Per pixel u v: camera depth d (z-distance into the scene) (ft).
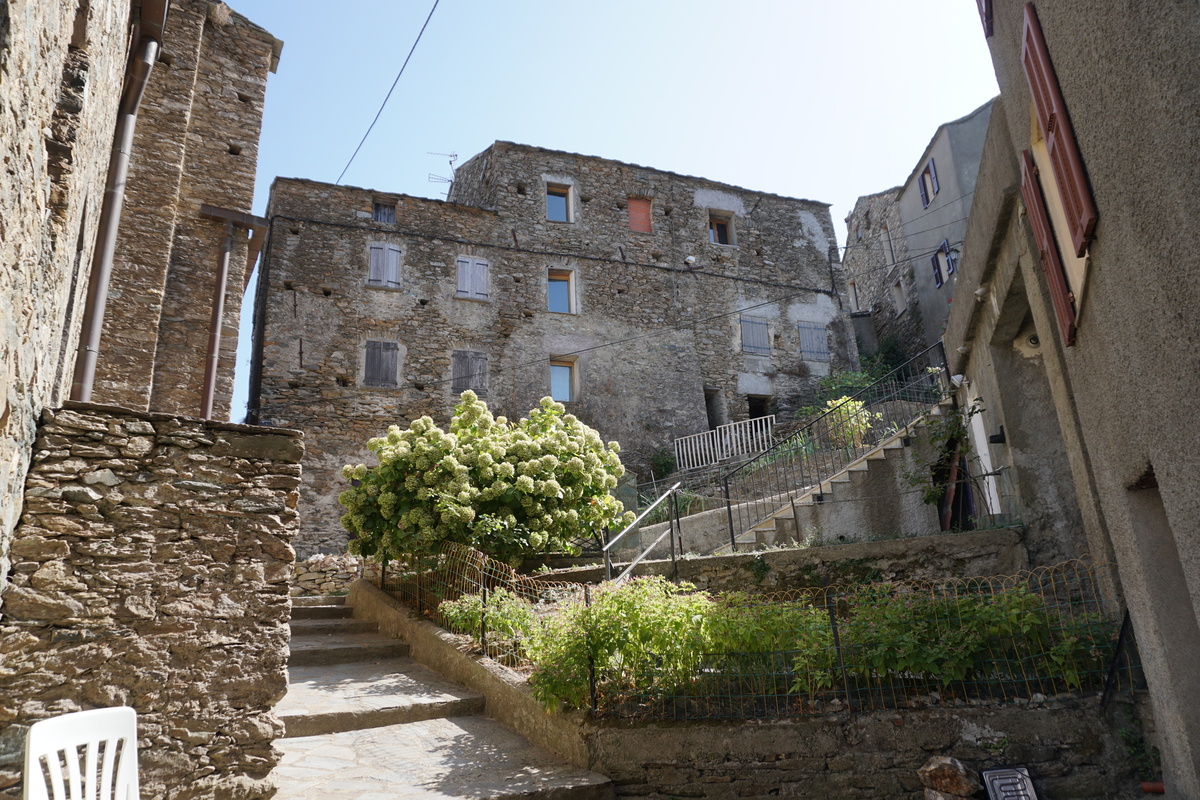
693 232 60.29
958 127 54.49
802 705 14.82
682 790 14.01
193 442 12.26
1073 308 13.82
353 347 46.60
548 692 15.05
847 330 62.69
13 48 6.85
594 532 27.50
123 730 8.91
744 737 14.28
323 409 44.60
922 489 27.71
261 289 48.85
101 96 13.43
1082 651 14.88
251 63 34.45
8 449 9.16
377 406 45.96
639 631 15.19
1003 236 19.70
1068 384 16.61
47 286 9.78
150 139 28.78
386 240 49.78
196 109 32.35
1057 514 20.07
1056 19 11.51
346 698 17.35
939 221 56.08
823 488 28.32
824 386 58.34
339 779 13.21
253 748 11.63
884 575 21.16
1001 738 14.07
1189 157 8.11
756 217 63.26
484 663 18.37
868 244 69.97
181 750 11.07
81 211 12.41
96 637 10.77
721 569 22.39
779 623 15.48
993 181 19.30
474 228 53.06
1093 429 14.11
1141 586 12.84
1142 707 13.94
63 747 8.23
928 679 15.06
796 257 63.36
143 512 11.55
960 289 24.68
